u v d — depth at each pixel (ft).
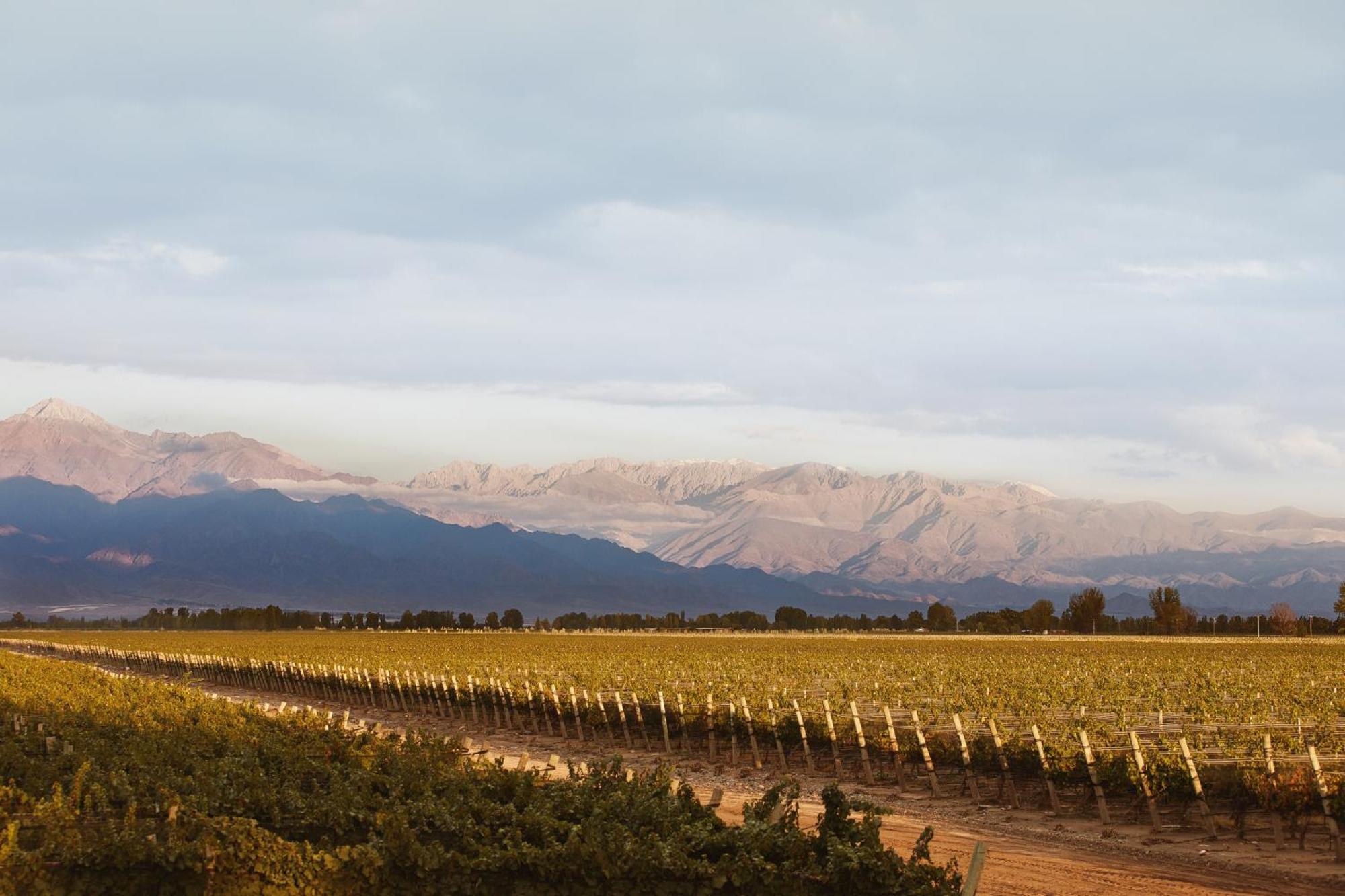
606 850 48.57
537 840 52.24
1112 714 130.00
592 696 153.79
